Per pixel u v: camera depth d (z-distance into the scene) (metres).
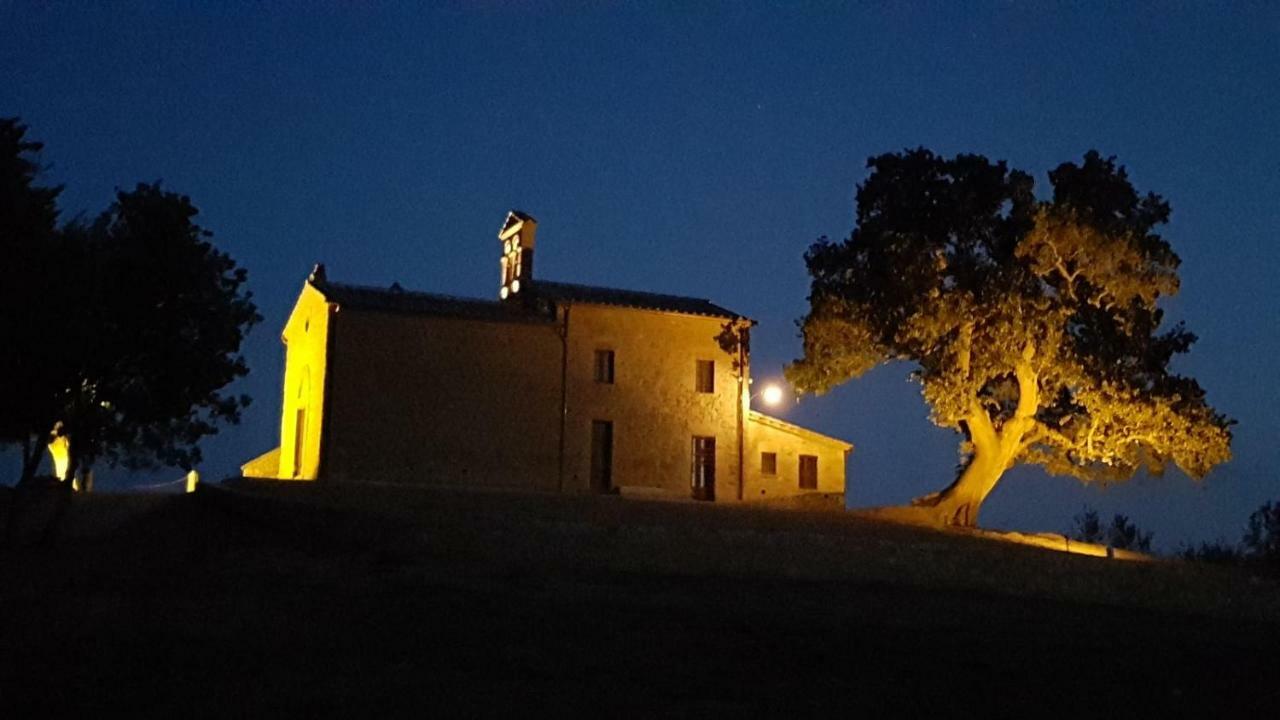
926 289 35.16
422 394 39.06
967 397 35.44
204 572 20.78
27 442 26.62
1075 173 36.56
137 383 26.97
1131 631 21.11
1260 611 28.62
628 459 41.47
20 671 12.32
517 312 41.47
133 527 28.31
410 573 21.25
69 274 25.02
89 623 15.20
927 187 36.97
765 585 23.48
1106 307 35.69
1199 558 40.19
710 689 12.98
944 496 38.41
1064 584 27.61
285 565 21.88
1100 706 13.13
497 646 14.89
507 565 23.09
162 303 26.66
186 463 35.19
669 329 42.78
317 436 38.72
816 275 38.31
